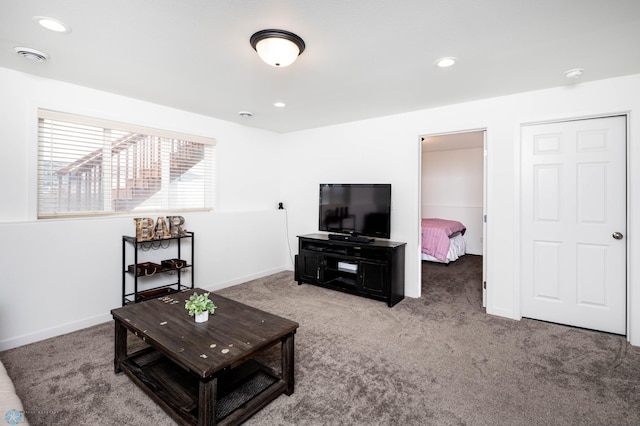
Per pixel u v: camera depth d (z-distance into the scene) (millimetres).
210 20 1775
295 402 1799
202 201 3961
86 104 2891
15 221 2529
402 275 3662
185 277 3664
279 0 1587
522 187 3051
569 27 1836
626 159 2623
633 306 2523
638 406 1765
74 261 2768
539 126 2969
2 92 2457
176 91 2992
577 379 2029
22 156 2559
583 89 2713
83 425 1612
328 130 4484
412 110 3627
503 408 1751
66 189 2855
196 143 3865
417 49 2117
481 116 3215
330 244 4020
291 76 2598
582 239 2818
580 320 2844
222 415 1635
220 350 1593
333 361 2250
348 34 1924
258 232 4582
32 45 2078
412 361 2252
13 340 2436
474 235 6691
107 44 2064
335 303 3494
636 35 1924
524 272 3076
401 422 1641
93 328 2820
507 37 1957
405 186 3785
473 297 3727
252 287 4113
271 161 4895
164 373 1985
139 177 3348
